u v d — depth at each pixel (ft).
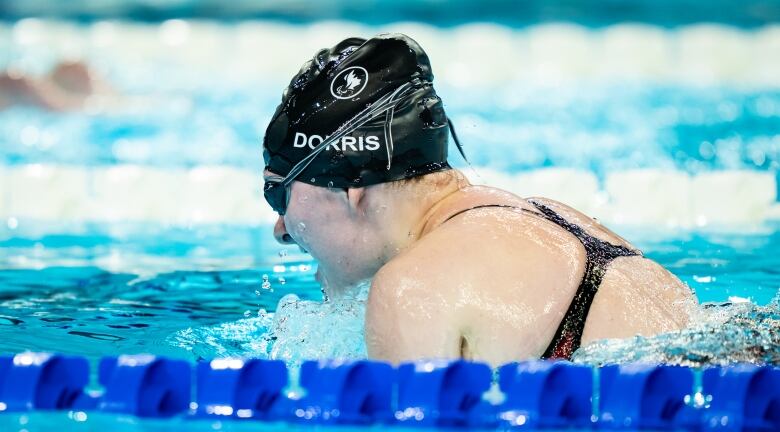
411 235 23.13
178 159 69.21
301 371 21.30
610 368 20.66
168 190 58.13
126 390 20.75
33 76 91.35
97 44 126.31
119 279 38.93
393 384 20.45
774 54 119.55
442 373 19.85
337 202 22.90
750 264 39.65
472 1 148.15
